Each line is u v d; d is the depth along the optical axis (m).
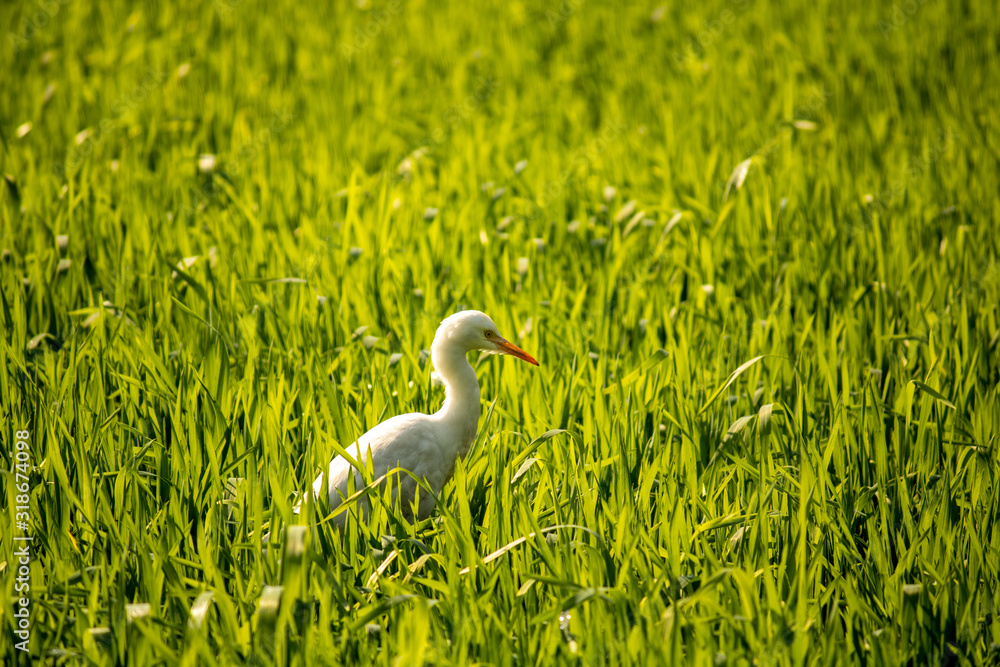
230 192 15.68
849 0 29.73
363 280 12.60
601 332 11.40
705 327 11.80
